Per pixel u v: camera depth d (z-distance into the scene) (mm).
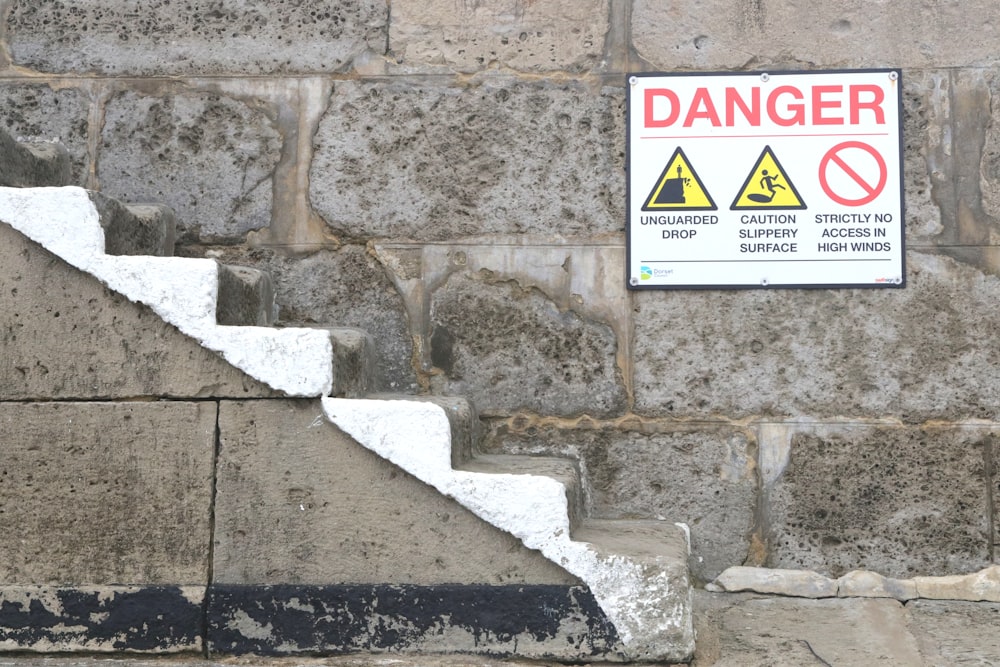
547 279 4418
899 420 4270
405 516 3379
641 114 4418
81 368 3465
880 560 4223
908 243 4316
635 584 3273
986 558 4188
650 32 4441
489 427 4391
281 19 4543
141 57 4547
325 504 3398
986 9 4355
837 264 4320
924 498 4230
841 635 3572
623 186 4422
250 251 4484
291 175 4500
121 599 3389
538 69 4480
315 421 3414
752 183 4359
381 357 4438
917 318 4289
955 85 4348
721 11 4426
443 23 4516
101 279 3443
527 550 3340
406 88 4504
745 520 4281
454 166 4477
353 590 3361
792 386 4305
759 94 4387
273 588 3375
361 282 4461
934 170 4328
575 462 4137
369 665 3264
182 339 3453
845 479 4262
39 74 4555
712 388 4336
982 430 4230
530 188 4449
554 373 4391
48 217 3457
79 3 4570
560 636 3285
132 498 3436
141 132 4523
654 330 4367
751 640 3508
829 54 4391
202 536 3412
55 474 3455
